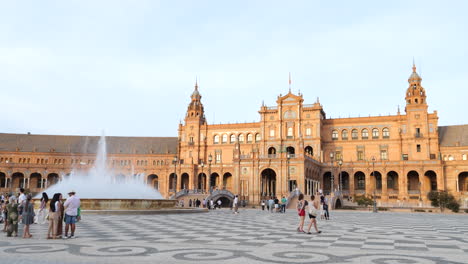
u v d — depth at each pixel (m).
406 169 102.25
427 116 107.12
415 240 20.88
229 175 116.94
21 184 122.19
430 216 50.03
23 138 130.62
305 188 90.06
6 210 23.62
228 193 84.56
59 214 20.70
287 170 89.75
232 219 37.88
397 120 109.75
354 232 25.16
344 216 46.94
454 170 99.44
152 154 128.38
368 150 110.94
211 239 20.55
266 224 31.62
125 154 128.38
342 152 113.00
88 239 20.27
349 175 107.25
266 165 92.06
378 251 16.66
